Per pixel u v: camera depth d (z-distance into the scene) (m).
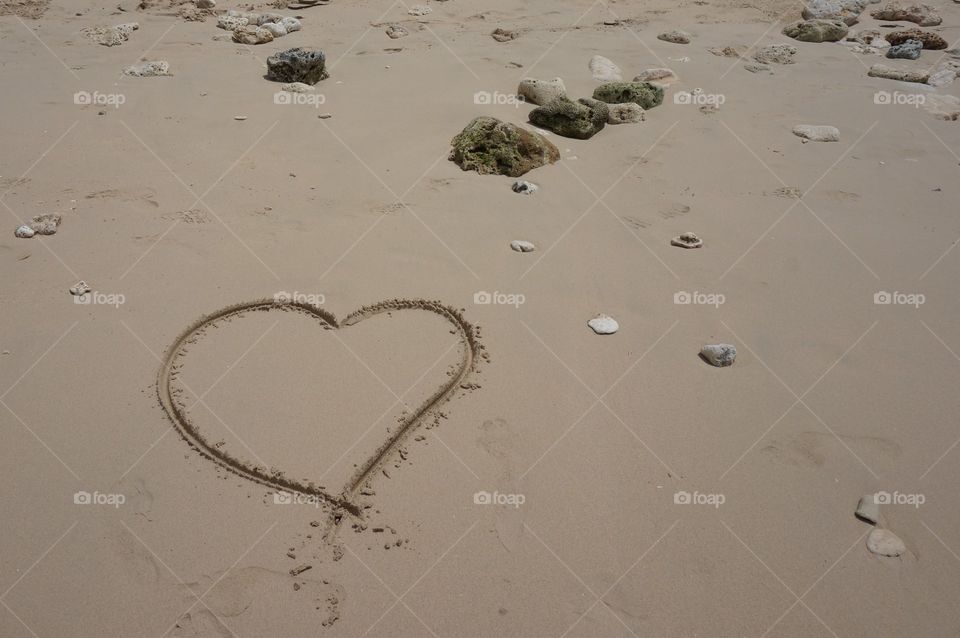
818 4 11.96
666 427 3.96
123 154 6.54
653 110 8.19
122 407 3.92
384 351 4.40
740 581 3.19
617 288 5.09
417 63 9.01
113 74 8.39
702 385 4.26
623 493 3.57
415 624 2.96
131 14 10.85
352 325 4.61
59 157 6.43
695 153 7.29
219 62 8.91
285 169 6.43
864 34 11.38
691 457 3.78
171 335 4.41
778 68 9.81
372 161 6.63
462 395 4.11
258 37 9.65
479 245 5.49
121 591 3.06
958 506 3.58
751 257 5.59
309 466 3.62
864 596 3.15
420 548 3.27
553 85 7.86
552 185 6.48
